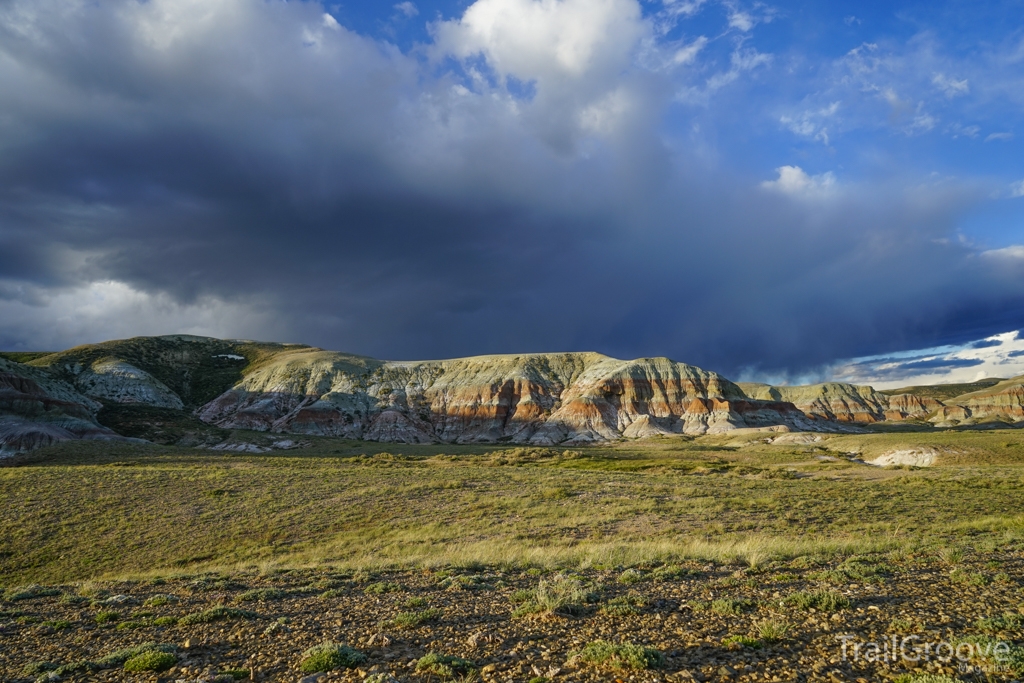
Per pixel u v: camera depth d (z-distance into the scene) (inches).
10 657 461.4
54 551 1381.6
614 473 2490.2
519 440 7278.5
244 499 1808.6
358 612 554.6
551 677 331.6
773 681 308.3
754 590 546.9
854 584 545.6
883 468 2847.0
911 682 291.3
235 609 587.8
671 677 319.3
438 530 1369.3
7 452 3725.4
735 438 6294.3
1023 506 1347.2
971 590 498.0
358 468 2768.2
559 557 869.2
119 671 396.5
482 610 528.7
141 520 1592.0
